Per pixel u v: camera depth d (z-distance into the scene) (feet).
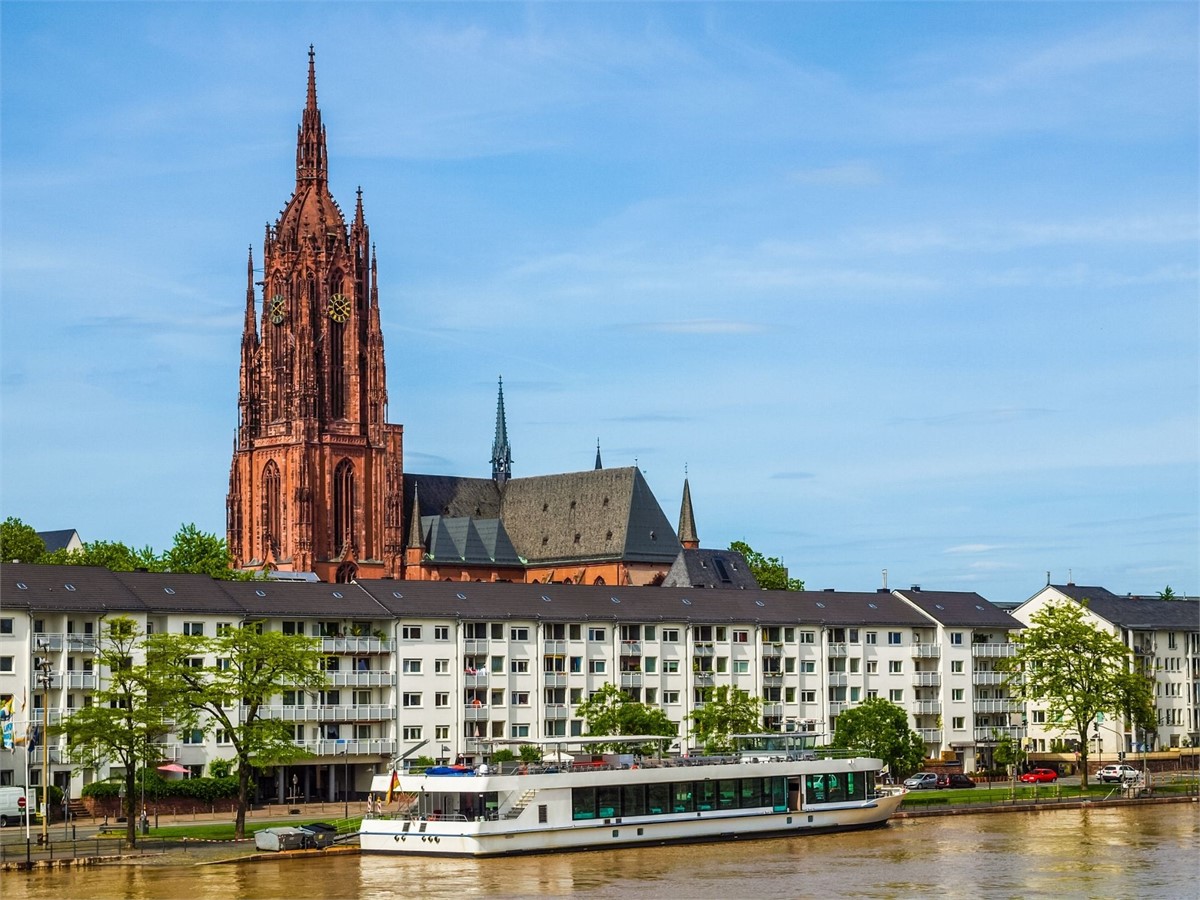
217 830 591.78
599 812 560.20
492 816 540.52
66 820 597.11
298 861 533.14
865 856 550.36
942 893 483.92
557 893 479.82
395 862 531.91
